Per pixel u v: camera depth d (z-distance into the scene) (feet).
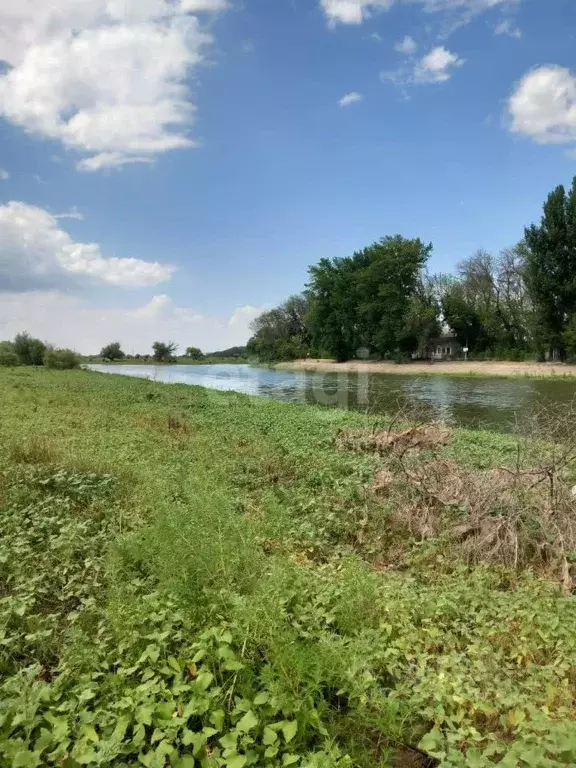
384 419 44.78
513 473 20.84
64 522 19.84
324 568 16.89
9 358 163.22
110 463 27.55
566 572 16.70
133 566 16.25
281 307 239.50
